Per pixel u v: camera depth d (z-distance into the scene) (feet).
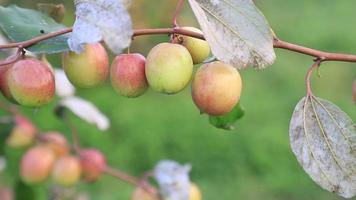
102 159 2.77
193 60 1.79
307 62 8.69
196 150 6.53
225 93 1.70
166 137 6.68
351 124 1.76
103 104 7.03
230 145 6.58
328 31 9.55
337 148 1.76
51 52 1.68
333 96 7.80
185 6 5.21
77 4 1.59
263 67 1.60
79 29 1.57
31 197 3.01
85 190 5.50
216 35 1.59
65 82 2.83
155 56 1.68
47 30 1.85
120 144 6.53
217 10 1.61
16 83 1.69
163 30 1.70
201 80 1.70
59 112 2.89
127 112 6.97
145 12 5.03
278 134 6.73
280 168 6.36
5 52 2.21
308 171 1.76
